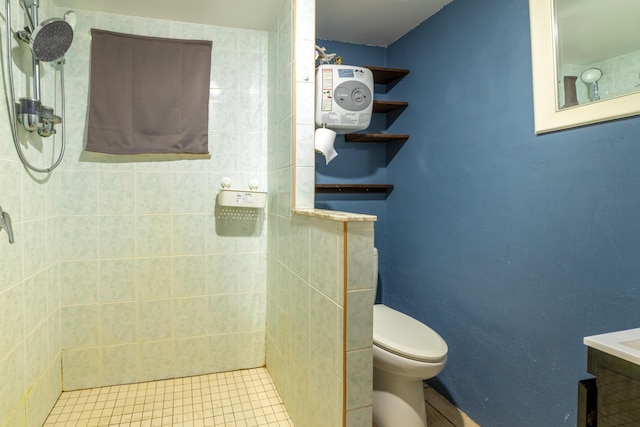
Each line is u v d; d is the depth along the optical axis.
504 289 1.64
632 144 1.16
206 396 2.03
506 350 1.63
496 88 1.68
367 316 1.25
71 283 2.04
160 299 2.19
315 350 1.49
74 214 2.04
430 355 1.52
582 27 1.29
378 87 2.57
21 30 1.56
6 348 1.42
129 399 1.99
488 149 1.73
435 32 2.09
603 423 0.90
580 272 1.32
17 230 1.53
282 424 1.79
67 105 2.01
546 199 1.45
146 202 2.14
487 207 1.74
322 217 1.39
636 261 1.15
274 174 2.15
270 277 2.26
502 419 1.66
